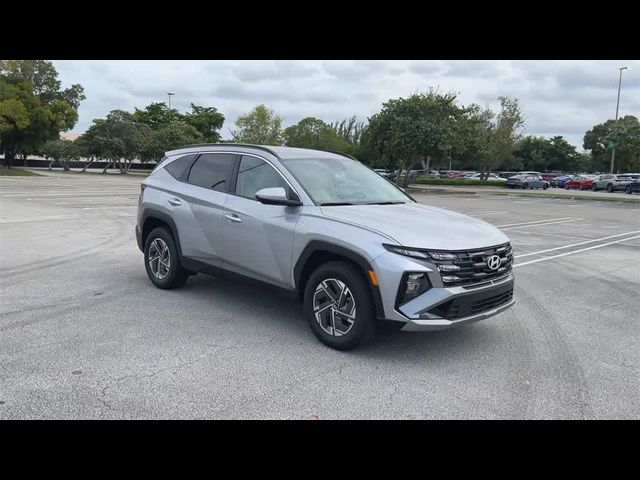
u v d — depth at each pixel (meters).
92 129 57.53
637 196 39.00
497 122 55.22
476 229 4.83
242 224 5.48
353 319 4.58
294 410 3.65
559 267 9.45
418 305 4.27
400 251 4.31
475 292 4.44
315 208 4.99
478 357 4.74
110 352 4.60
